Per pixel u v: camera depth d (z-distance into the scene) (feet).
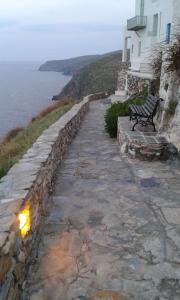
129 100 37.93
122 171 19.43
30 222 10.14
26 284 9.29
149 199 15.28
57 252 11.00
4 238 7.32
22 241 8.95
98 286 9.36
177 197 15.51
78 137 30.66
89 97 69.51
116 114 29.89
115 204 14.78
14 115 151.12
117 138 28.50
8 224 7.95
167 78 24.66
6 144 37.65
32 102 208.13
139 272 9.98
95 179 18.12
